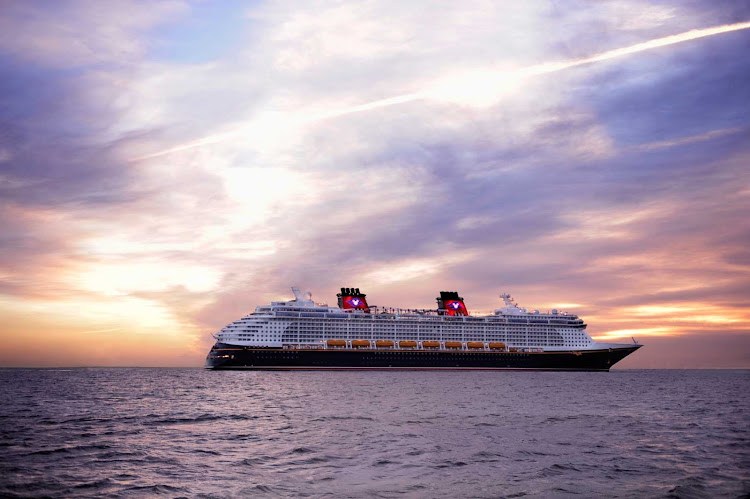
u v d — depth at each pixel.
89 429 60.53
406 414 74.25
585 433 57.75
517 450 47.50
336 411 78.12
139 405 89.38
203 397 105.88
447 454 45.53
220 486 35.53
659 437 55.25
